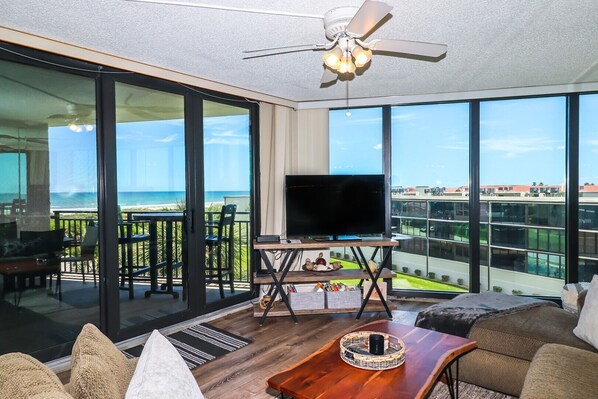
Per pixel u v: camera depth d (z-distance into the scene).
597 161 3.78
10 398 0.80
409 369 1.73
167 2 1.83
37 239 2.70
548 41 2.62
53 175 2.76
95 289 2.97
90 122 2.92
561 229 3.92
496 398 2.25
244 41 2.61
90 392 0.93
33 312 2.68
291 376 1.68
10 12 2.16
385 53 2.81
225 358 2.82
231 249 4.05
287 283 3.79
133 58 2.95
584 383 1.59
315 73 3.34
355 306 3.71
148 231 3.37
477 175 4.08
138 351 2.95
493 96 3.92
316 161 4.34
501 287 4.12
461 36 2.53
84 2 2.05
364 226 3.92
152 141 3.33
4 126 2.54
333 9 1.98
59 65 2.70
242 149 4.10
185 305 3.61
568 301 2.71
